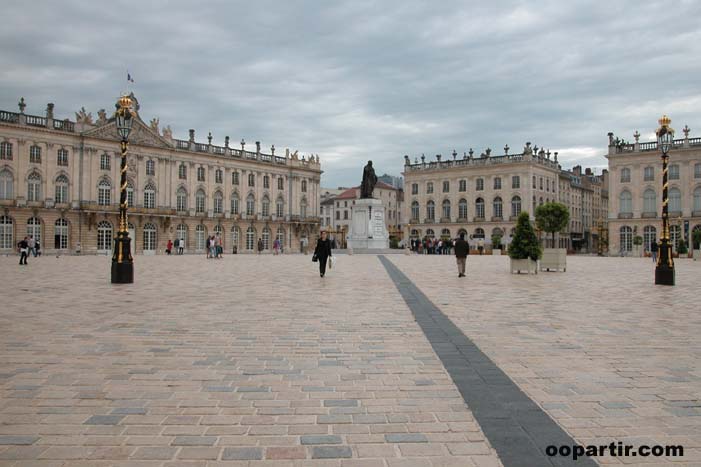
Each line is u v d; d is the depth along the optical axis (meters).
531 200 84.81
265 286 18.19
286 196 93.06
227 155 84.06
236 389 6.07
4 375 6.59
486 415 5.25
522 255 25.69
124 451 4.43
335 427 4.96
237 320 10.77
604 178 123.44
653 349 8.20
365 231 51.81
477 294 15.84
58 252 63.41
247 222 86.31
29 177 63.25
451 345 8.41
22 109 62.94
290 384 6.27
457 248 22.75
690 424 5.08
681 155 70.81
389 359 7.50
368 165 52.88
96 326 10.02
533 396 5.87
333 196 131.88
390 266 30.66
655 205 73.31
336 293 15.91
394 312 11.93
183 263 37.31
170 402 5.61
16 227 62.06
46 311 11.95
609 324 10.48
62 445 4.55
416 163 98.25
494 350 8.08
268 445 4.57
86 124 67.88
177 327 9.94
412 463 4.23
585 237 108.56
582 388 6.16
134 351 7.95
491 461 4.27
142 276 23.25
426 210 96.12
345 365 7.16
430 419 5.16
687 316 11.62
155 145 74.50
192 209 79.25
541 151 89.69
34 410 5.36
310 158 97.31
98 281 20.17
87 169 67.56
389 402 5.64
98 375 6.61
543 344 8.52
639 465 4.22
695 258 53.44
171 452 4.42
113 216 69.88
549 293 16.36
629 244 75.31
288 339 8.86
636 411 5.41
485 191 89.06
